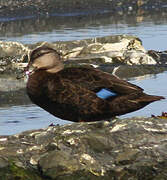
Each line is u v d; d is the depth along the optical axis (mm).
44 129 12172
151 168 11078
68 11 38969
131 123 11953
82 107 12164
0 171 11008
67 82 12234
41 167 11055
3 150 11453
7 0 38750
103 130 11773
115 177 10992
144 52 25438
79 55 25703
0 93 19953
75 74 12367
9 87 20828
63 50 26484
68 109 12273
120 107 12148
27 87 12547
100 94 12133
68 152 11242
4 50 24875
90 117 12273
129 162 11148
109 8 40219
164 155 11250
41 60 12656
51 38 29297
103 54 25344
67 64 24266
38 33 31219
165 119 12195
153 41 28344
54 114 12531
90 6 39906
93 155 11234
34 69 12719
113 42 26875
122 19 36219
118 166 11078
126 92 12180
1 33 31750
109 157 11234
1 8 37969
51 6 39000
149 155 11234
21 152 11422
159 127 11859
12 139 11891
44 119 16516
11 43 25141
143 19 35844
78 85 12172
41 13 38219
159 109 16922
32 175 11016
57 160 11031
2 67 23953
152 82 21062
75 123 12102
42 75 12523
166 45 27469
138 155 11227
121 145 11406
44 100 12398
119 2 41094
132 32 30703
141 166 11062
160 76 22172
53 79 12359
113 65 24156
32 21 36094
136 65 23766
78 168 10992
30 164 11188
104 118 12336
